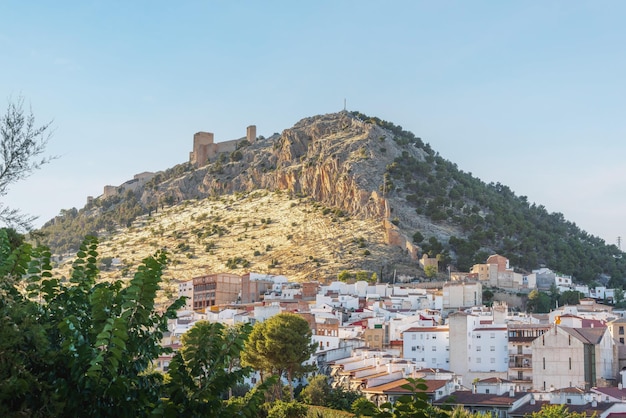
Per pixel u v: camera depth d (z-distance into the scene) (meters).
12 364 46.28
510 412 169.38
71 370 48.12
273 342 176.88
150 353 53.00
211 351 53.84
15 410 46.88
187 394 53.06
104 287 52.69
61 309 54.00
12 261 52.44
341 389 188.25
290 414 146.75
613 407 164.12
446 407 46.53
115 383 48.03
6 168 58.56
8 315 47.47
